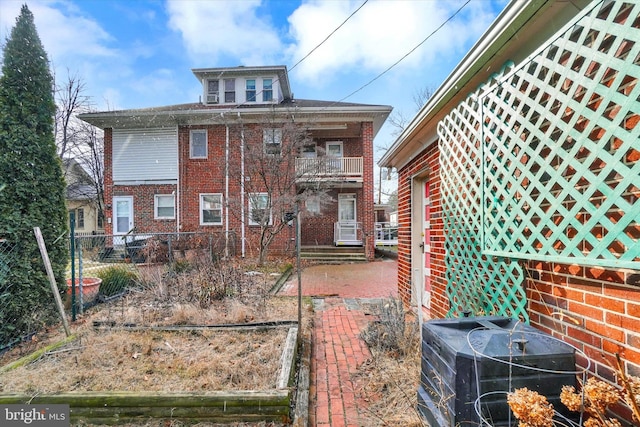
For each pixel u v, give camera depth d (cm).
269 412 206
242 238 1164
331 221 1352
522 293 211
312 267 1014
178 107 1298
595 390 129
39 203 390
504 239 213
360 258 1146
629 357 143
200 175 1200
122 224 1212
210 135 1198
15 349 334
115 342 302
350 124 1234
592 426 131
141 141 1215
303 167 1104
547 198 174
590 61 148
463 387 152
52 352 286
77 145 1739
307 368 278
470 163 262
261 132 1066
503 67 221
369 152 1195
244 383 235
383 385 247
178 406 207
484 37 211
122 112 1168
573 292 175
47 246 397
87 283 501
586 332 166
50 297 398
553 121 169
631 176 132
